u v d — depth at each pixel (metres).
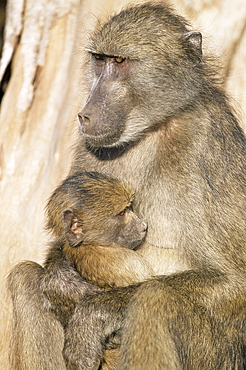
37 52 15.35
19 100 15.06
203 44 12.19
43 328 10.15
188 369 9.34
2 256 13.03
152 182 9.91
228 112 10.47
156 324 8.90
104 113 9.90
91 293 9.66
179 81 9.93
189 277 9.47
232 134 10.20
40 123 14.79
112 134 9.95
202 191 9.55
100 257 9.89
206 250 9.52
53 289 9.73
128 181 10.27
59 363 10.20
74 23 15.28
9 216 13.60
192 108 9.97
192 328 9.19
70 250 10.10
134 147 10.26
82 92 12.65
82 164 10.80
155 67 9.85
